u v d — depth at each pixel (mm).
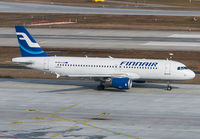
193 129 148375
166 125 153750
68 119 162375
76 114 170500
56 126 151750
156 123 156625
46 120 160625
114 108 181500
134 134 141625
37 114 170250
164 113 172500
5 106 184000
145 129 148125
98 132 144000
